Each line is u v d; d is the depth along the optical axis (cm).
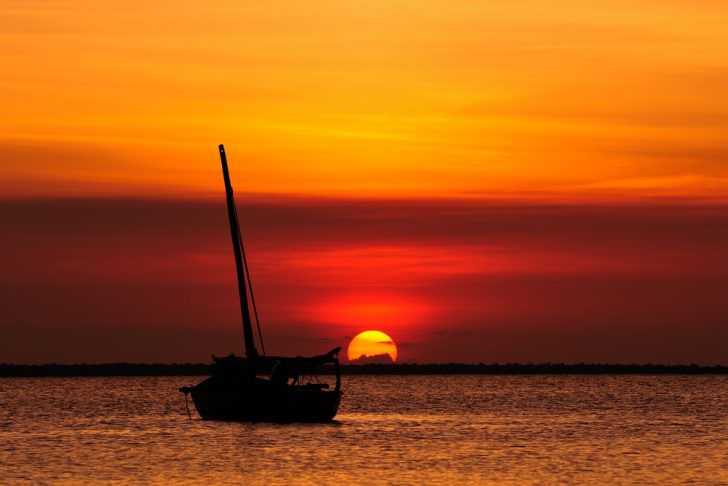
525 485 17412
